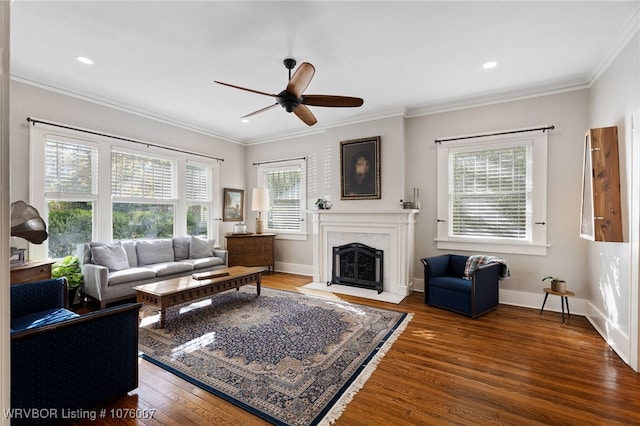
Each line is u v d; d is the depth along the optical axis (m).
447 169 4.16
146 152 4.48
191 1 2.14
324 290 4.43
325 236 4.91
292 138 5.61
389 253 4.36
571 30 2.47
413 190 4.39
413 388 2.03
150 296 3.07
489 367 2.29
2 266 0.60
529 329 3.00
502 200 3.85
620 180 2.55
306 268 5.53
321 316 3.32
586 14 2.28
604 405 1.85
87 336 1.76
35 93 3.42
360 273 4.54
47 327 1.59
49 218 3.57
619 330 2.52
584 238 3.13
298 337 2.79
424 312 3.48
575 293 3.46
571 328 3.03
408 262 4.21
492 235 3.91
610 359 2.42
